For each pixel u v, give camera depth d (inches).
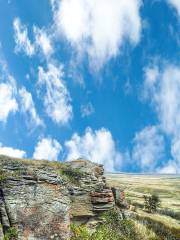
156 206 3437.5
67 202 1658.5
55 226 1584.6
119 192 2010.3
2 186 1509.6
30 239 1503.4
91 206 1802.4
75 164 1892.2
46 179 1614.2
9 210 1487.5
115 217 1866.4
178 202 6225.4
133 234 1900.8
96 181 1877.5
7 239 1448.1
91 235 1717.5
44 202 1578.5
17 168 1576.0
